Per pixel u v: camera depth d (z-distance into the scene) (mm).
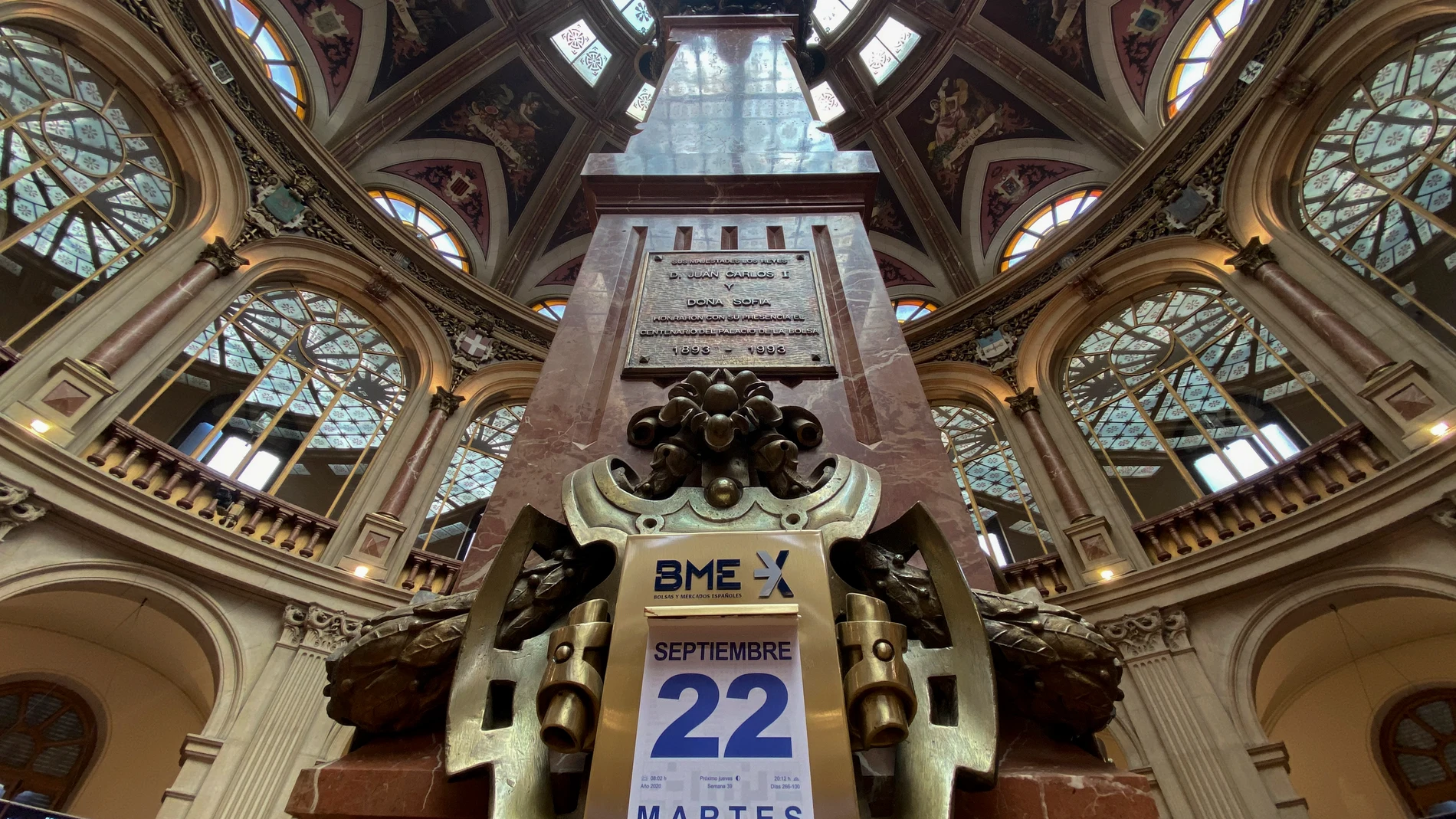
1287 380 7652
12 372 5766
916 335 12141
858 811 729
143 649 6645
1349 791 6656
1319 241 7582
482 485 9992
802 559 963
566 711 804
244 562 6496
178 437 7527
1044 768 913
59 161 7051
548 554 1142
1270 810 5211
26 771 6227
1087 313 10305
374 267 10289
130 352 6746
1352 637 6426
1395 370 6035
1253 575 6258
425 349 10547
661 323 2025
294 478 8406
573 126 15414
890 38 15367
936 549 1055
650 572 949
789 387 1768
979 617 974
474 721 896
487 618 1002
